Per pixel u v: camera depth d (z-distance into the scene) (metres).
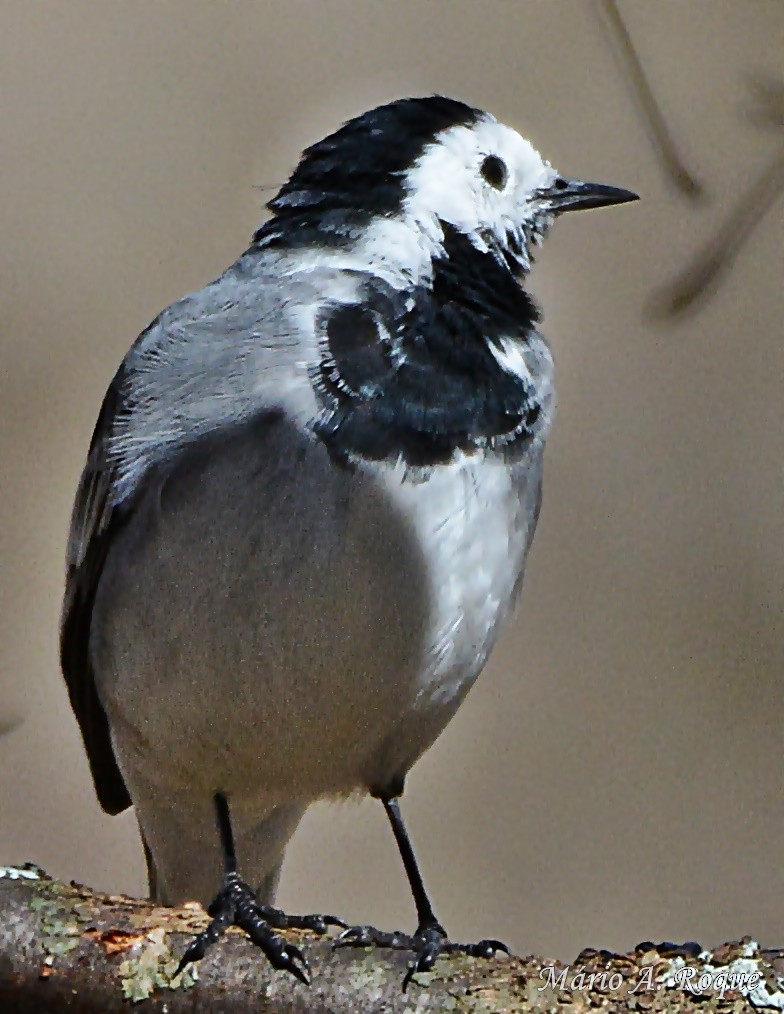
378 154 2.38
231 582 2.37
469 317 2.38
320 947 2.34
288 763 2.38
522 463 2.37
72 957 2.34
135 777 2.39
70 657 2.39
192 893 2.40
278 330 2.37
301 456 2.36
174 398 2.37
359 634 2.37
